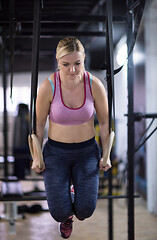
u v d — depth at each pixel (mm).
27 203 5180
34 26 1585
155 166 4719
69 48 1566
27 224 4219
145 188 5562
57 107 1680
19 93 8820
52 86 1676
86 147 1765
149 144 4793
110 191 3094
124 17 2580
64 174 1751
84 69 1761
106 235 3736
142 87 5699
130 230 2482
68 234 1899
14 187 3670
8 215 3883
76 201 1728
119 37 3447
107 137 1821
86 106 1694
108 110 1785
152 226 4164
